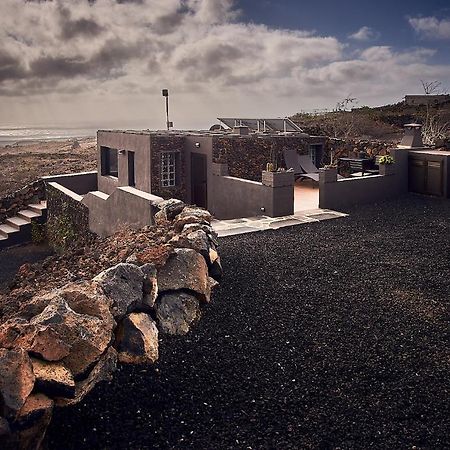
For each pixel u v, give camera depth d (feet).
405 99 100.32
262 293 19.86
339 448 11.26
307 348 15.60
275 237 29.78
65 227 49.26
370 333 16.58
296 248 27.02
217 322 17.19
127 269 15.88
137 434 11.72
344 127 80.89
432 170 43.60
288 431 11.85
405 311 18.37
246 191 39.04
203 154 45.32
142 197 32.91
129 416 12.26
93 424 11.88
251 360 14.88
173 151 46.88
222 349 15.44
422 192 44.75
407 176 45.60
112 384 13.21
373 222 34.40
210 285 19.56
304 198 44.45
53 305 13.23
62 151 146.92
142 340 14.53
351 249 26.94
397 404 12.80
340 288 20.63
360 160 48.98
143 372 13.92
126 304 14.96
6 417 10.03
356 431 11.81
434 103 94.99
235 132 51.11
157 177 46.29
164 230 25.18
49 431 11.46
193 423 12.15
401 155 44.73
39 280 24.23
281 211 36.42
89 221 43.50
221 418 12.34
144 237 24.43
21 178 77.87
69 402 12.00
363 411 12.54
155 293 16.35
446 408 12.61
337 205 39.99
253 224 33.55
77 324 12.97
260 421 12.22
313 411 12.57
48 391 11.36
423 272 22.93
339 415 12.41
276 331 16.66
